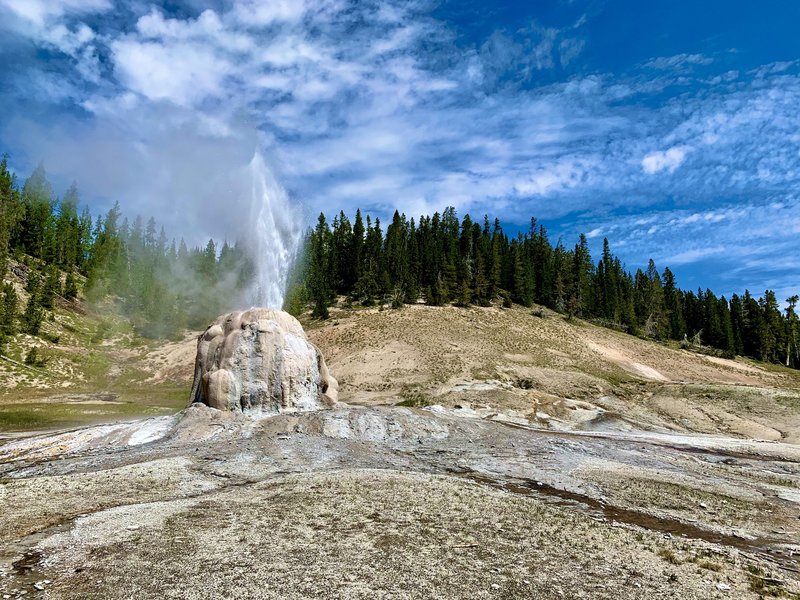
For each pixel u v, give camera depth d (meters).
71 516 17.31
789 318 132.75
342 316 102.31
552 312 123.50
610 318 128.12
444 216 159.50
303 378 39.22
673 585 12.50
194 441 31.33
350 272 127.00
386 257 124.19
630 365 88.06
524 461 30.11
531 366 73.75
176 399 69.31
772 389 59.72
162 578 11.96
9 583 11.84
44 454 29.69
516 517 17.78
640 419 55.12
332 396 41.19
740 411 55.19
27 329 86.69
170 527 15.78
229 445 29.92
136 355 94.69
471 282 119.25
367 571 12.45
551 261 139.38
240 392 37.25
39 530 15.78
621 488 24.52
